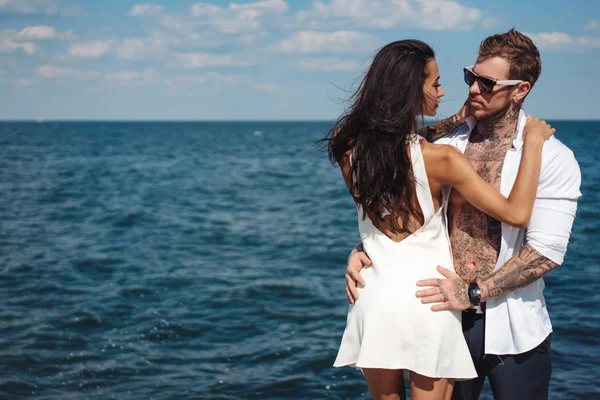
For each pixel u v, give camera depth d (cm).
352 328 246
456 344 236
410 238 238
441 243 241
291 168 3503
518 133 248
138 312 806
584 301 757
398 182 230
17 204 1903
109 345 683
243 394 558
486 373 256
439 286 233
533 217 236
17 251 1197
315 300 856
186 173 3116
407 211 234
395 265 238
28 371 606
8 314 792
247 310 814
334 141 246
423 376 236
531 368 248
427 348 230
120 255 1171
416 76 230
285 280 972
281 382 581
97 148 5559
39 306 830
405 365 232
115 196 2131
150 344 689
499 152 251
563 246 233
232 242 1320
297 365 621
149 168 3397
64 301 854
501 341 245
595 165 2877
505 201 229
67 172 3050
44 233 1412
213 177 2906
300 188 2442
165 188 2414
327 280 973
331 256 1157
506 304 245
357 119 237
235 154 4853
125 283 956
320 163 3881
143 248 1247
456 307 233
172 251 1219
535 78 244
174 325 752
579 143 5141
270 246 1268
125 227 1515
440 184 234
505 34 244
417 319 232
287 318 778
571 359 575
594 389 511
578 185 237
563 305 743
